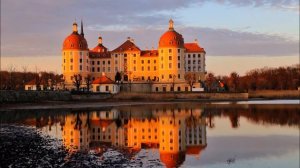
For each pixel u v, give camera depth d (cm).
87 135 6047
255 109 11762
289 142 5319
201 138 5772
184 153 4444
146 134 6231
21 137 5584
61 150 4438
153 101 17050
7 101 12475
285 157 4228
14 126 7238
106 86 18888
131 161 3841
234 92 19812
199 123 7900
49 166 3503
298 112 10444
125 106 13750
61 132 6391
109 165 3600
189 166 3753
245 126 7325
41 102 13512
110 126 7394
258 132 6456
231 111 11044
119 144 5109
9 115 9650
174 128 7062
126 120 8550
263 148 4809
